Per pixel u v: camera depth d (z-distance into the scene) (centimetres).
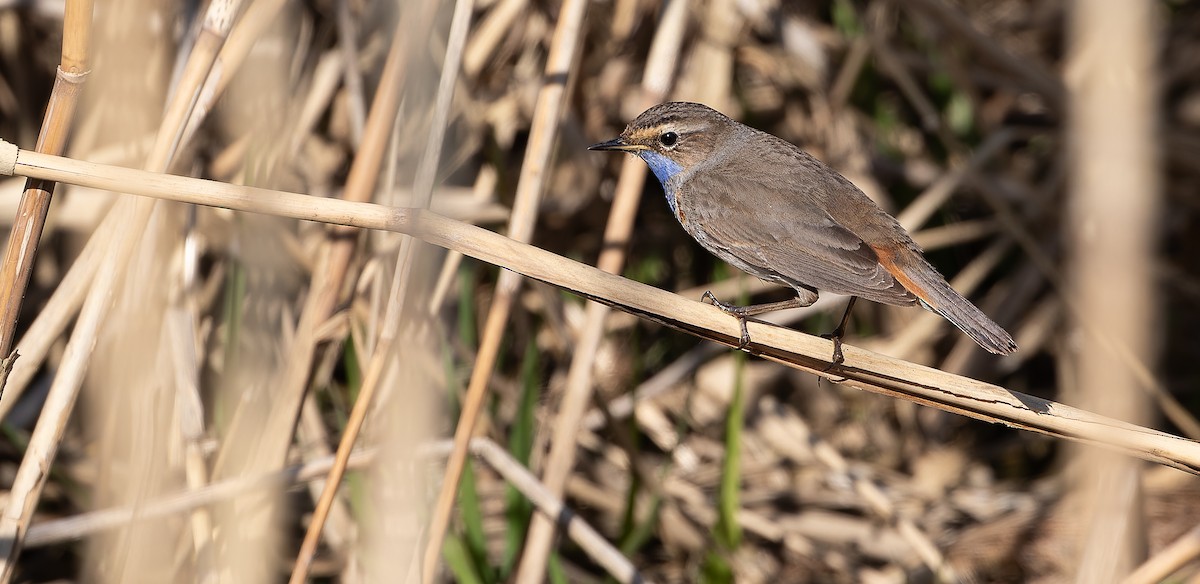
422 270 1076
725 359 1459
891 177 1489
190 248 1016
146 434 991
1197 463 739
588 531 1028
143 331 1005
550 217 1359
